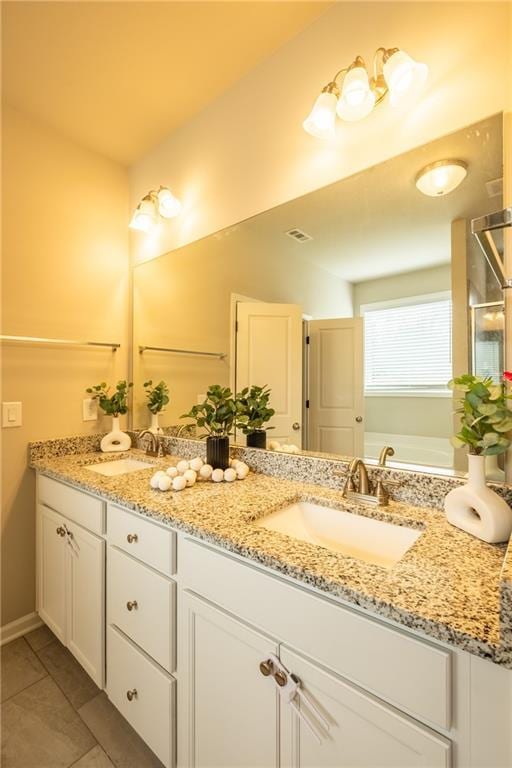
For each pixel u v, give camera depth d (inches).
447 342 41.4
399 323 45.4
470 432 33.2
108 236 81.1
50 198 71.7
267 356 58.7
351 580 25.9
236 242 62.1
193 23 49.8
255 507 41.6
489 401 32.6
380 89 42.6
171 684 38.9
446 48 39.5
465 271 40.0
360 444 49.2
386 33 43.6
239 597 32.5
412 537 37.0
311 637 27.3
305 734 27.5
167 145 74.4
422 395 43.7
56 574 60.9
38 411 70.0
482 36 37.5
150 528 42.1
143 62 56.2
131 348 84.0
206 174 66.6
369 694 24.4
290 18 49.7
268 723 30.1
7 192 65.9
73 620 56.2
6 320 65.9
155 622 41.2
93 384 78.5
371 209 46.7
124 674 45.7
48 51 53.7
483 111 37.6
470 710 20.7
